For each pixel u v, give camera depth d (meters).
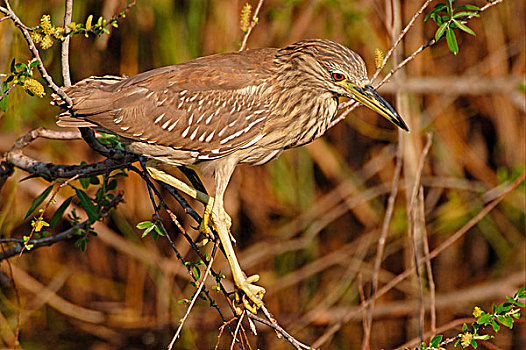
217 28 11.59
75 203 12.41
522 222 13.38
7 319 11.98
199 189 7.37
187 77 7.18
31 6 10.65
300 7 12.34
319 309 13.23
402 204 13.39
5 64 9.48
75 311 13.20
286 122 7.24
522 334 12.48
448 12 6.69
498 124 13.47
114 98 6.97
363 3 12.16
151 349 13.10
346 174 13.34
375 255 13.50
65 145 12.18
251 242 13.20
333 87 7.04
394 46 7.12
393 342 13.30
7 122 11.41
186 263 6.32
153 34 11.59
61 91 6.31
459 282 13.55
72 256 13.34
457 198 13.62
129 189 12.53
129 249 12.82
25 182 11.96
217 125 7.13
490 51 13.31
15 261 12.45
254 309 6.78
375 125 13.05
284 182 12.88
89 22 6.09
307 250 13.64
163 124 7.08
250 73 7.23
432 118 13.47
